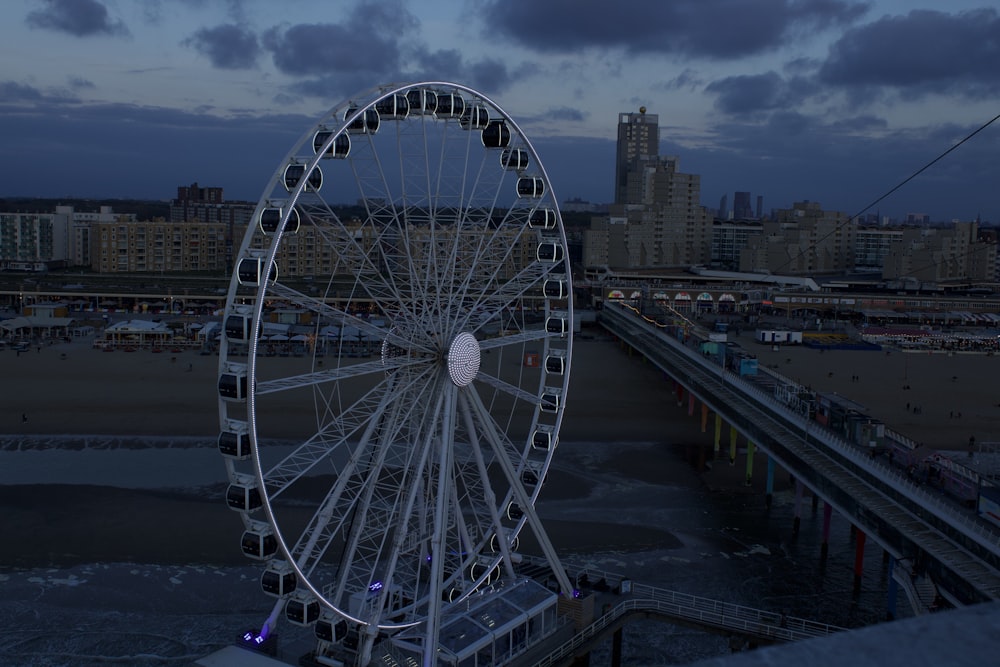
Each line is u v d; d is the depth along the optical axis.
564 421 110.12
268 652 48.59
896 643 3.88
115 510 75.62
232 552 68.25
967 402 123.75
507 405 117.38
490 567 53.25
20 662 52.94
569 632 52.38
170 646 55.12
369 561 67.25
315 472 87.12
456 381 47.72
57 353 147.38
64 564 65.12
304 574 44.00
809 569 69.25
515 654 49.06
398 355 49.19
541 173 54.28
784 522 79.12
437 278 49.19
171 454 92.50
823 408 81.44
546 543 53.78
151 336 157.25
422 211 52.91
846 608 62.84
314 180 44.75
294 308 185.00
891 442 72.00
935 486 63.53
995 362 159.25
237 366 41.97
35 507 75.81
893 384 136.12
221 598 61.28
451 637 46.97
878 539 59.53
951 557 51.06
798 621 58.84
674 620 55.03
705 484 88.94
